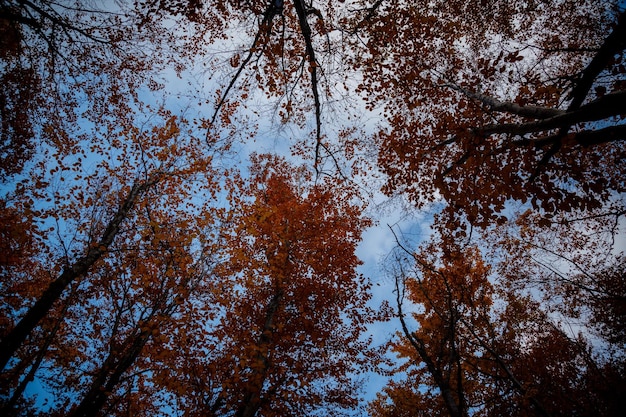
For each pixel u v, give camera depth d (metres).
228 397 8.12
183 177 10.77
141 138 10.66
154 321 7.81
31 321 6.16
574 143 4.59
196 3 7.84
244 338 9.79
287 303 11.55
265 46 6.86
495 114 6.98
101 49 10.15
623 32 3.69
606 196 5.15
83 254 9.17
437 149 7.50
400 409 12.19
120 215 8.62
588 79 4.39
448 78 8.11
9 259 8.27
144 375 9.30
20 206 8.48
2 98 10.02
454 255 8.11
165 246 9.06
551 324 9.28
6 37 8.51
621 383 7.90
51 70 9.81
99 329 10.51
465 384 10.59
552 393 9.05
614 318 10.17
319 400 10.30
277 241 11.68
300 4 5.74
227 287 10.27
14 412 8.73
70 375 10.25
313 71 6.70
